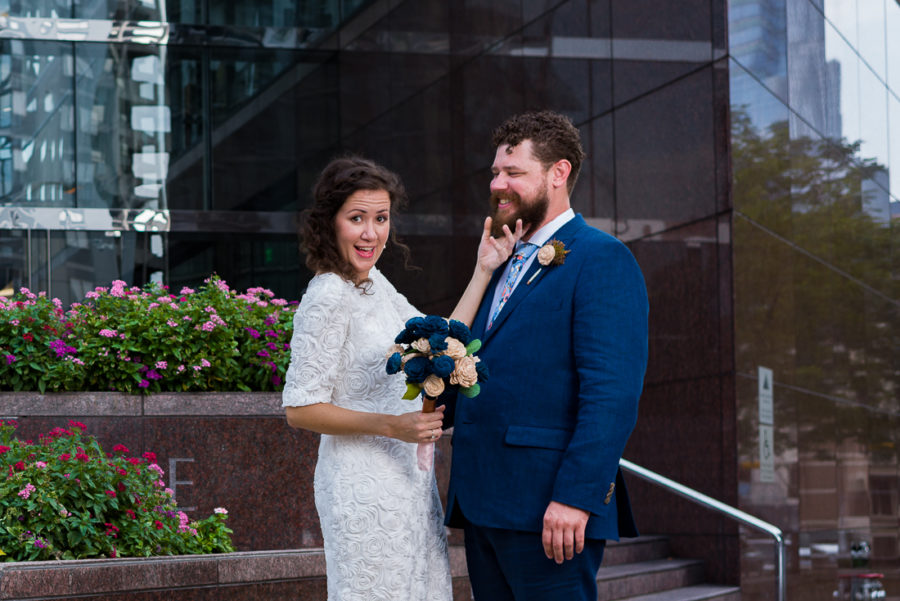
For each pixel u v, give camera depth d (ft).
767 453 29.73
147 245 45.93
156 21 46.91
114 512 17.52
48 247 44.62
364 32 45.88
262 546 21.95
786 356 31.53
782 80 32.45
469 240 37.60
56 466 17.07
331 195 10.41
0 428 18.83
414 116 41.65
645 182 31.09
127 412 22.13
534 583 10.27
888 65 44.55
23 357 22.34
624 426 9.80
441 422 10.09
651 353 30.66
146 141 46.42
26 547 15.81
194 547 18.80
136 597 14.98
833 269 35.78
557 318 10.45
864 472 37.22
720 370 28.81
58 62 45.96
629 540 27.91
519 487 10.28
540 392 10.39
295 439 22.41
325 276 10.41
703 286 29.40
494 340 10.80
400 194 10.75
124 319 23.40
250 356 23.65
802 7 34.65
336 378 10.46
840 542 34.45
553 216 11.21
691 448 29.30
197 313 23.49
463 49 38.83
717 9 29.45
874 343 39.52
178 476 21.94
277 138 47.73
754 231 29.91
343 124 47.14
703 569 28.35
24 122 45.11
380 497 10.40
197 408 22.27
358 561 10.33
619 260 10.44
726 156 29.07
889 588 38.75
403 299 11.42
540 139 11.09
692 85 29.96
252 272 47.14
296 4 48.42
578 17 33.53
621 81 31.94
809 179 34.24
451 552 18.51
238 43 47.55
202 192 46.70
